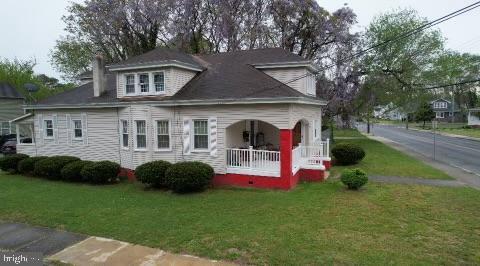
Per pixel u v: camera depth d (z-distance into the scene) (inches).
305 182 598.2
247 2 1159.6
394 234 340.5
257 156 577.9
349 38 1179.3
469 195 493.4
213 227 368.2
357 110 1332.4
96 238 350.9
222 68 695.7
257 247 312.0
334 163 801.6
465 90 3073.3
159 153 622.8
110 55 1443.2
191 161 585.3
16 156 758.5
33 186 612.7
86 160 713.6
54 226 390.6
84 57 1485.0
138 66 633.6
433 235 337.1
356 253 295.9
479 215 399.9
